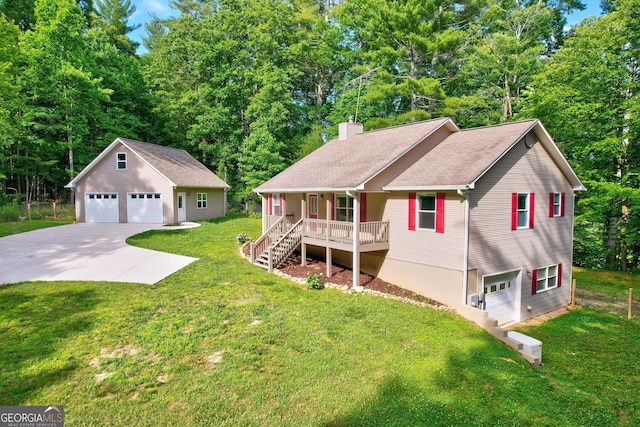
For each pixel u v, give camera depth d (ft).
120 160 82.64
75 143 93.15
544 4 95.35
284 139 112.88
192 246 58.70
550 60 79.51
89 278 39.14
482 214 38.52
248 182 101.09
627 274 65.00
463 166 39.17
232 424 17.92
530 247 44.73
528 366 28.25
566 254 50.90
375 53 85.30
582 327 41.42
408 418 19.15
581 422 21.16
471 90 98.32
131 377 21.34
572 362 31.63
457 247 37.60
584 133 65.00
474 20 98.78
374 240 43.83
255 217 101.50
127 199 82.64
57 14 85.05
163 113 121.39
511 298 43.93
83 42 91.71
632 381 28.19
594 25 63.87
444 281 38.96
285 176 58.59
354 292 40.45
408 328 30.83
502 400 22.04
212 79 113.09
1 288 35.17
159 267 44.75
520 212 43.62
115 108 106.01
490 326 32.86
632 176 63.82
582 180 64.39
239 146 114.83
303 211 51.67
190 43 115.85
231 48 113.09
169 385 20.77
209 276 42.34
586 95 64.08
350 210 51.72
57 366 22.15
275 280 42.78
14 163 97.30
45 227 72.90
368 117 101.09
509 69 86.38
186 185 83.97
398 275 44.19
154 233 67.31
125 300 33.30
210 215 96.89
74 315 29.58
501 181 40.40
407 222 42.86
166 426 17.61
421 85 79.25
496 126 46.16
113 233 66.18
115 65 111.04
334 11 119.03
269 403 19.63
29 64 84.69
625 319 44.55
